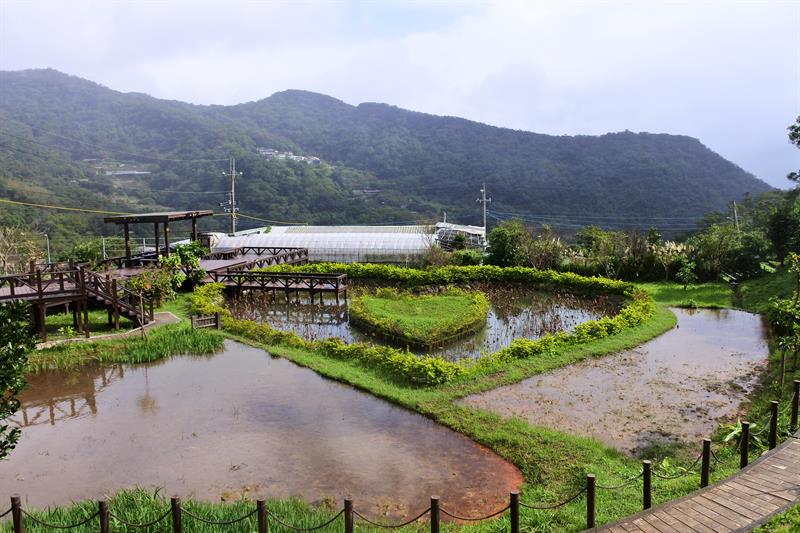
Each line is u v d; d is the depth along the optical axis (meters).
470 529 8.43
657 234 32.41
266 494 9.69
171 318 21.69
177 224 64.06
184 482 10.13
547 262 33.09
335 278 25.56
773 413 9.91
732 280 28.80
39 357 16.91
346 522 7.32
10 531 8.05
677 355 17.31
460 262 35.62
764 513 7.81
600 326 18.89
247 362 17.03
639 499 8.92
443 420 12.48
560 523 8.39
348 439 11.78
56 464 10.86
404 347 18.72
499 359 16.06
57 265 26.39
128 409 13.50
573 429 12.06
